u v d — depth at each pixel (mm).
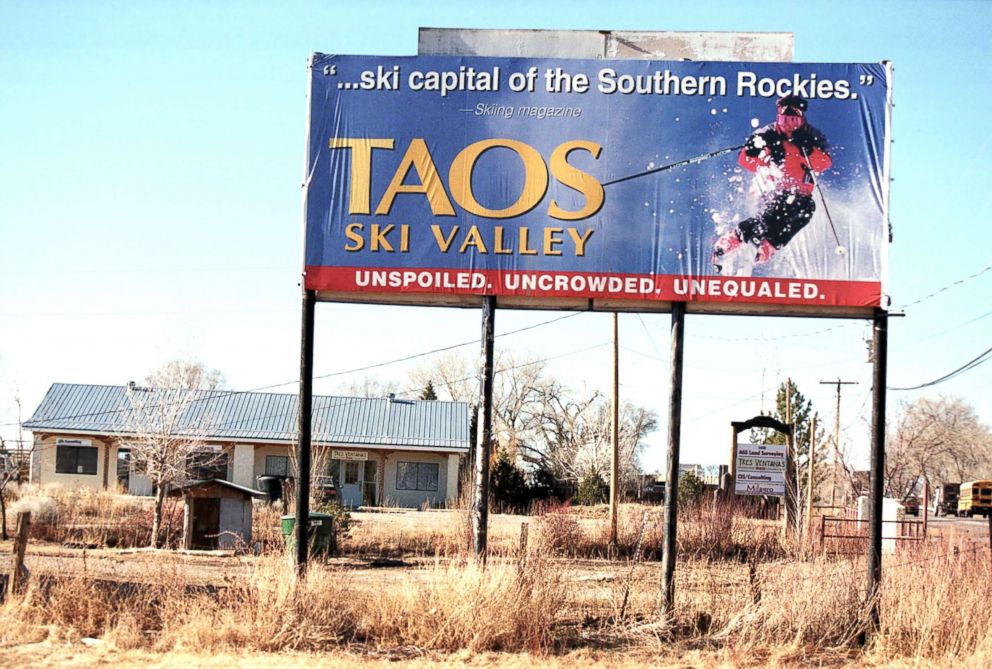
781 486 32656
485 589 13969
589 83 15539
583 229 15375
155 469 31844
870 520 14836
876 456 14922
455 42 15734
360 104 15617
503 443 73125
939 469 89312
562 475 71000
